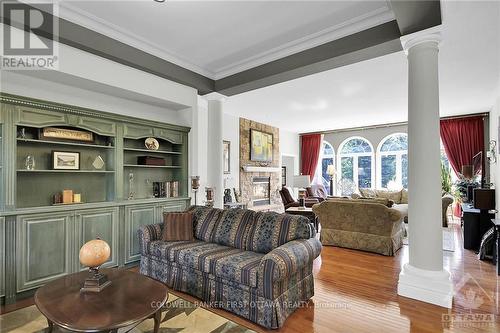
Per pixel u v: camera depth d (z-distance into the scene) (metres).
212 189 4.31
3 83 2.77
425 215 2.73
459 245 4.84
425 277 2.71
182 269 2.90
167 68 3.83
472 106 6.27
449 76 4.37
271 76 3.83
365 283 3.19
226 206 6.32
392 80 4.52
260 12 2.79
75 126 3.31
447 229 6.14
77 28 2.88
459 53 3.53
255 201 7.85
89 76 3.12
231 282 2.48
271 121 7.92
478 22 2.80
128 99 3.94
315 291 2.97
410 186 2.84
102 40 3.10
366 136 8.76
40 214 2.90
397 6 2.35
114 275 2.29
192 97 4.44
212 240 3.24
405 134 8.06
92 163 3.72
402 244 4.92
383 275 3.45
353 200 4.79
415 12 2.43
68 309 1.73
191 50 3.66
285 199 7.06
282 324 2.28
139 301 1.85
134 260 3.78
